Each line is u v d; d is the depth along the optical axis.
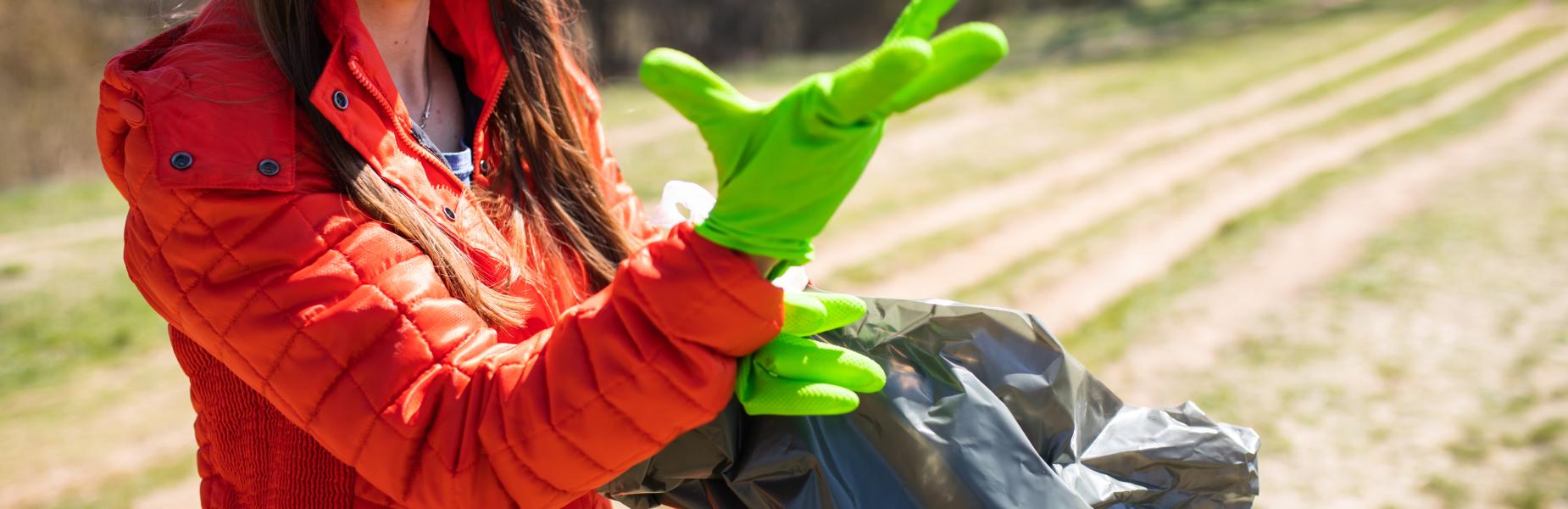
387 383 0.94
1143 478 1.28
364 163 1.04
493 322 1.09
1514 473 4.12
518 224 1.24
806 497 1.13
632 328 0.89
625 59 21.28
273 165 0.97
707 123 0.86
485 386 0.95
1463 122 11.04
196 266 0.96
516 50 1.31
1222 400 4.93
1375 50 17.06
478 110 1.32
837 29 23.95
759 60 22.06
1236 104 13.45
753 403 0.98
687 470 1.14
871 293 7.10
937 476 1.15
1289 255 7.12
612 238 1.39
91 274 7.55
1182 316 6.13
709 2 22.41
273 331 0.94
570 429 0.90
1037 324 1.24
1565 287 6.04
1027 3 25.53
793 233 0.86
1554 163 9.00
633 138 12.20
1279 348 5.52
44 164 13.01
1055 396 1.24
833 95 0.78
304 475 1.08
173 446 5.08
